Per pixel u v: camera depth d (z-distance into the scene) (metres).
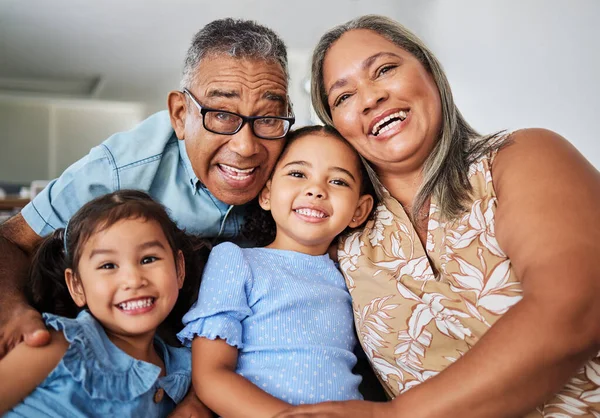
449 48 4.57
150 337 1.15
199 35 1.33
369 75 1.23
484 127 4.17
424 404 0.88
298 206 1.29
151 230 1.13
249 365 1.16
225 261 1.23
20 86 8.44
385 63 1.21
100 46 6.69
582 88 3.22
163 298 1.11
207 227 1.48
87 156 1.44
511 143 1.11
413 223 1.26
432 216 1.18
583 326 0.85
